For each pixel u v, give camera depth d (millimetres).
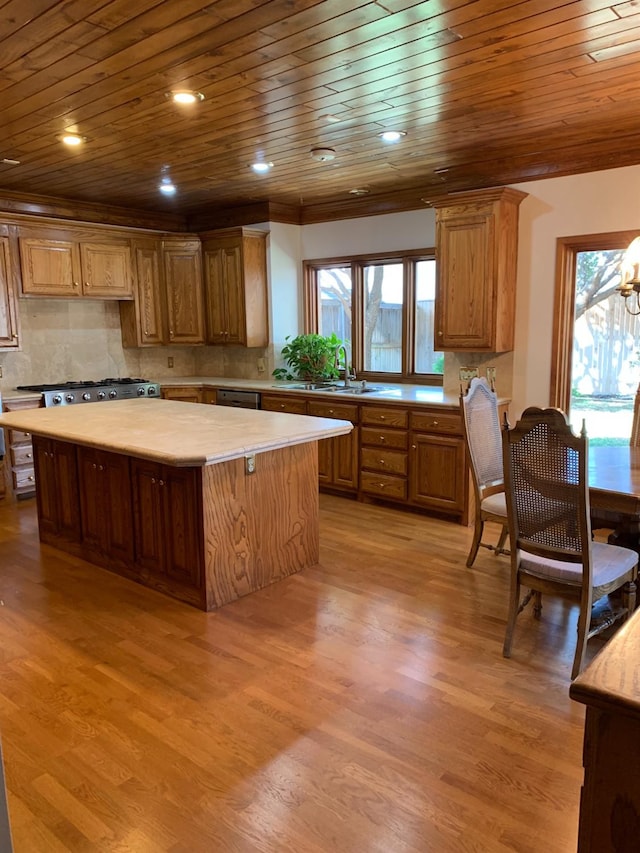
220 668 2561
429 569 3600
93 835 1710
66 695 2383
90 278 5621
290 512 3471
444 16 2229
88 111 3219
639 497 2402
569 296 4285
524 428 2385
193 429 3322
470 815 1769
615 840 820
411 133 3699
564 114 3377
